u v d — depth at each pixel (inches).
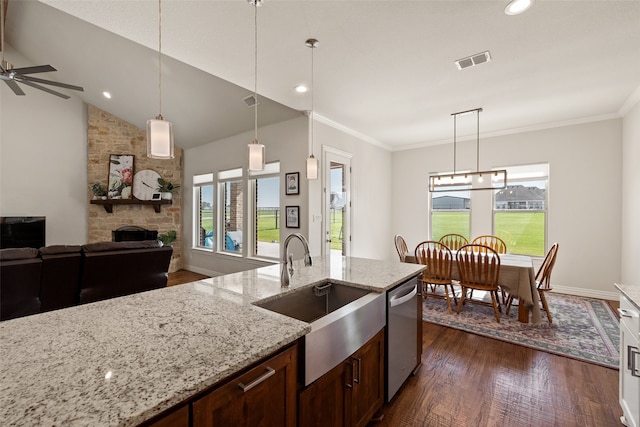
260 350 37.0
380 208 225.5
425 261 145.9
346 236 188.4
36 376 30.5
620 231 156.3
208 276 223.0
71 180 215.3
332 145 175.6
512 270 127.0
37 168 202.7
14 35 170.1
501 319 133.0
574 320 130.3
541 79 116.9
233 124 190.1
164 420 28.4
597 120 161.8
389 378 71.6
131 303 55.1
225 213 223.1
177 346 37.8
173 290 64.4
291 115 164.6
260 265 185.8
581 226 167.2
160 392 28.2
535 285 124.0
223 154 215.2
